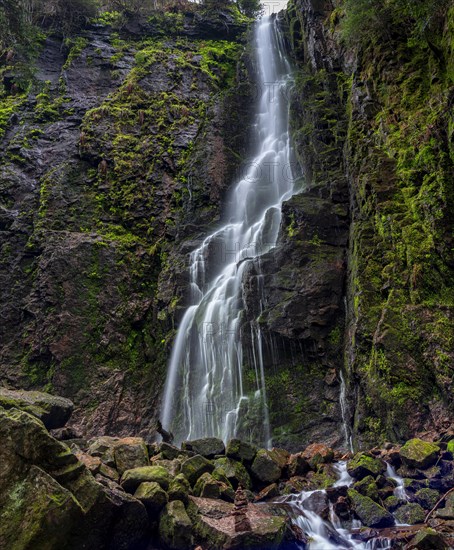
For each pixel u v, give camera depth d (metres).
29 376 15.84
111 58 25.50
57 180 19.89
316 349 12.38
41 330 16.16
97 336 16.25
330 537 5.79
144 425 14.48
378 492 6.44
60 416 7.47
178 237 18.05
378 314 10.99
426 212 10.98
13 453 4.58
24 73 20.41
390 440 9.62
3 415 4.70
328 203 14.37
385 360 10.03
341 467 7.25
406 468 6.91
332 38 19.89
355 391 11.14
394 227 11.44
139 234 19.12
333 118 17.62
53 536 4.42
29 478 4.54
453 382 9.00
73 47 25.89
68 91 23.89
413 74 13.95
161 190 19.94
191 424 13.34
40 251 18.00
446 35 12.88
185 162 20.48
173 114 22.61
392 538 5.51
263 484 6.98
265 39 26.33
